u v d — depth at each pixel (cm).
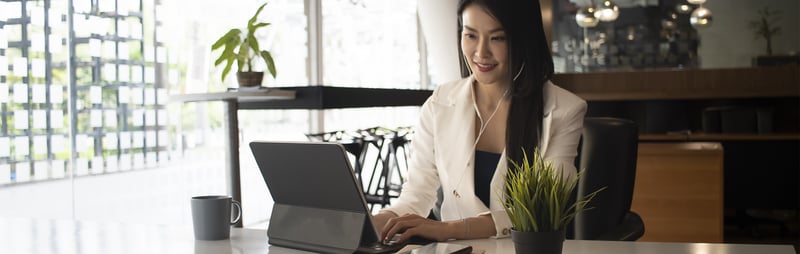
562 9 811
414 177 217
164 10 460
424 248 148
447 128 213
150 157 453
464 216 206
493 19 196
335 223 154
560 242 130
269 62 296
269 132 580
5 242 163
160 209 463
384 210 204
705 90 712
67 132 399
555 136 203
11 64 367
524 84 200
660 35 786
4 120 365
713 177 427
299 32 611
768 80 720
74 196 403
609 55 798
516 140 200
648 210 439
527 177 133
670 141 680
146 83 448
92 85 412
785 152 645
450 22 548
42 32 383
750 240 591
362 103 295
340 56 679
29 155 379
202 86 494
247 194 551
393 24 794
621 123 218
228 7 518
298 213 161
